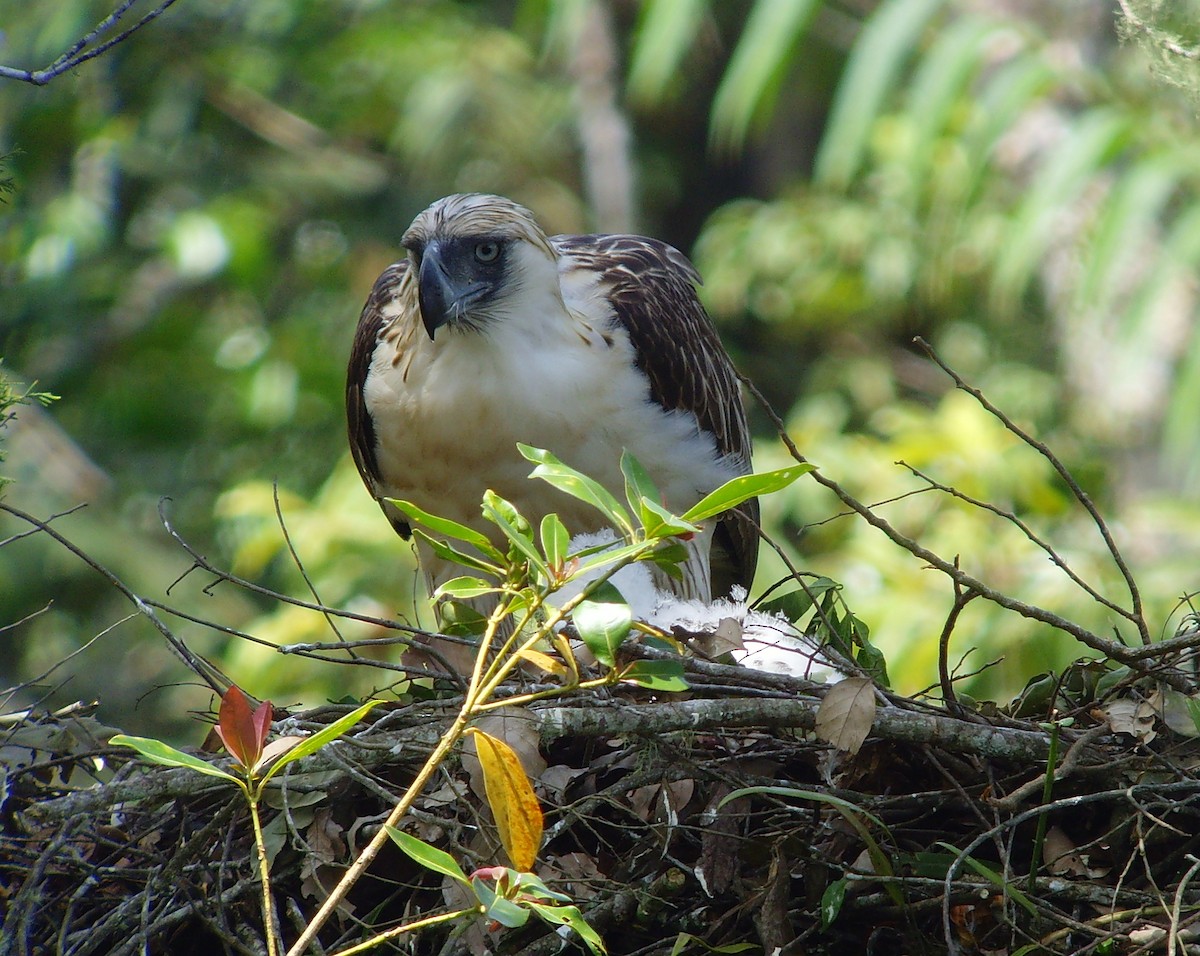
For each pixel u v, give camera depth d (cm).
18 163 1741
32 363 1777
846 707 512
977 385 1594
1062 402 1481
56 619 1572
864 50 1259
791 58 1416
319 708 554
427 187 1911
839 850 520
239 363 1772
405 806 429
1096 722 554
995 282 1341
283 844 520
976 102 1427
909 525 1132
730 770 532
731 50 2130
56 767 573
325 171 1903
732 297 1766
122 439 1777
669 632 611
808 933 507
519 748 513
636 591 673
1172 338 1323
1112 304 1332
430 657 577
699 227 2275
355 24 1909
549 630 434
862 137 1271
